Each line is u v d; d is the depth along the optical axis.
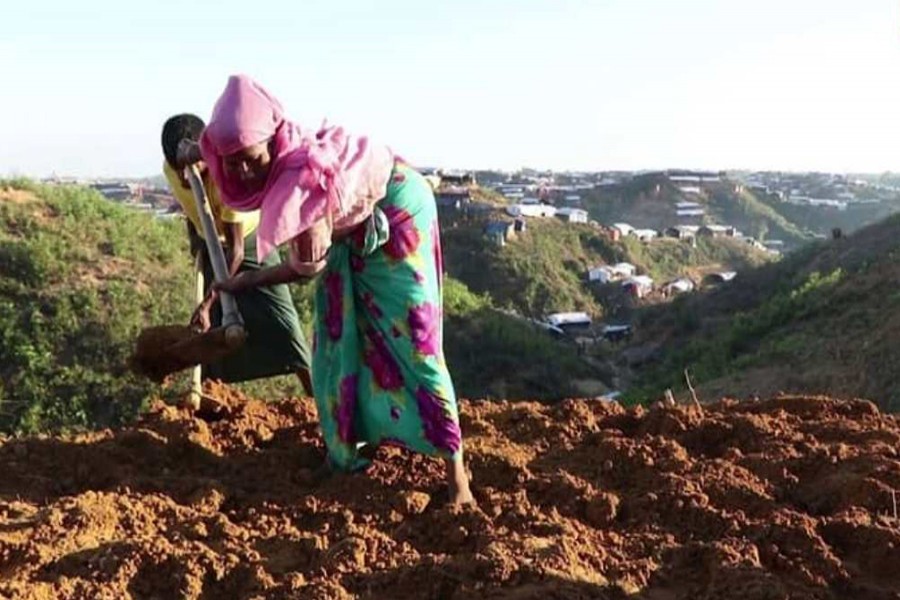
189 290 25.38
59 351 21.84
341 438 4.04
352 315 3.89
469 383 35.19
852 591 3.31
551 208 85.00
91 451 4.34
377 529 3.68
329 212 3.48
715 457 4.54
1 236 25.28
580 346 46.53
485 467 4.23
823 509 3.91
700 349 33.22
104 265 25.42
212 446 4.55
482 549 3.37
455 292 39.94
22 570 3.22
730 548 3.37
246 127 3.36
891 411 20.23
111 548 3.30
